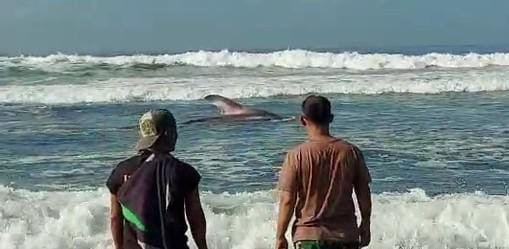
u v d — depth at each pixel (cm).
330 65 4400
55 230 987
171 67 4259
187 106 2853
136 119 2459
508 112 2592
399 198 1183
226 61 4400
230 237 974
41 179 1468
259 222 1014
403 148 1836
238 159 1683
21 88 3319
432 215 1068
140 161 506
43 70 4031
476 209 1065
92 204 1041
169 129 510
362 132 2095
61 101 3091
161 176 497
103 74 3972
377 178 1480
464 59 4506
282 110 2711
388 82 3497
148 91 3194
